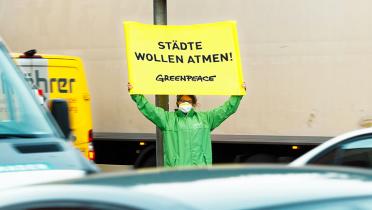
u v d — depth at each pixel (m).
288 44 26.14
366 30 25.19
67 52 29.81
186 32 22.08
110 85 29.12
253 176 7.54
